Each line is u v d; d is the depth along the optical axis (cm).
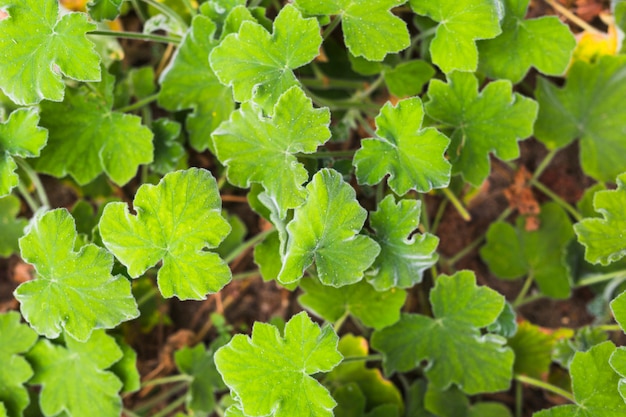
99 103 62
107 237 54
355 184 66
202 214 54
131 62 71
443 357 62
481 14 57
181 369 67
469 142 61
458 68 58
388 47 57
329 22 58
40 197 67
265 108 56
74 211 66
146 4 67
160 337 70
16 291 56
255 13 60
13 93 57
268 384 54
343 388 65
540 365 66
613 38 66
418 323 62
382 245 58
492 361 62
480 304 61
